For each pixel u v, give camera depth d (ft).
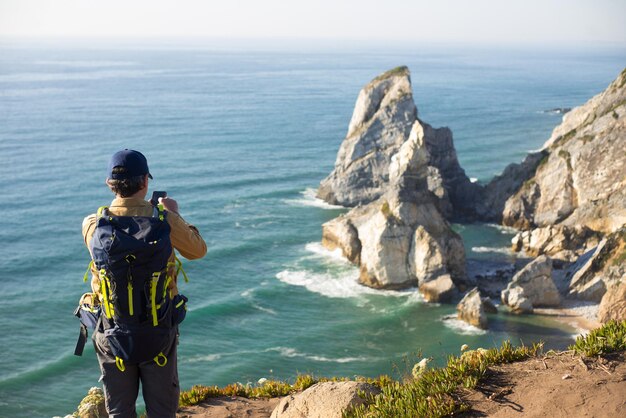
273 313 195.62
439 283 202.28
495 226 284.00
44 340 180.75
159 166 420.36
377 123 321.73
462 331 179.73
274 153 472.85
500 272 223.51
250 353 171.22
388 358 167.43
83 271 236.22
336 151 484.33
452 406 22.67
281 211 312.29
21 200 331.98
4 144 499.10
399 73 324.80
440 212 236.22
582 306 192.65
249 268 232.32
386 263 211.20
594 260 200.44
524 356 26.43
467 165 424.05
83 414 36.70
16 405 148.66
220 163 431.43
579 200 267.18
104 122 633.20
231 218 298.76
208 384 156.04
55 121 634.84
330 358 168.55
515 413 22.02
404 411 23.57
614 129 263.49
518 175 290.15
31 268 237.25
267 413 31.14
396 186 219.61
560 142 285.84
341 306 200.44
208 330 184.34
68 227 287.89
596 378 23.12
